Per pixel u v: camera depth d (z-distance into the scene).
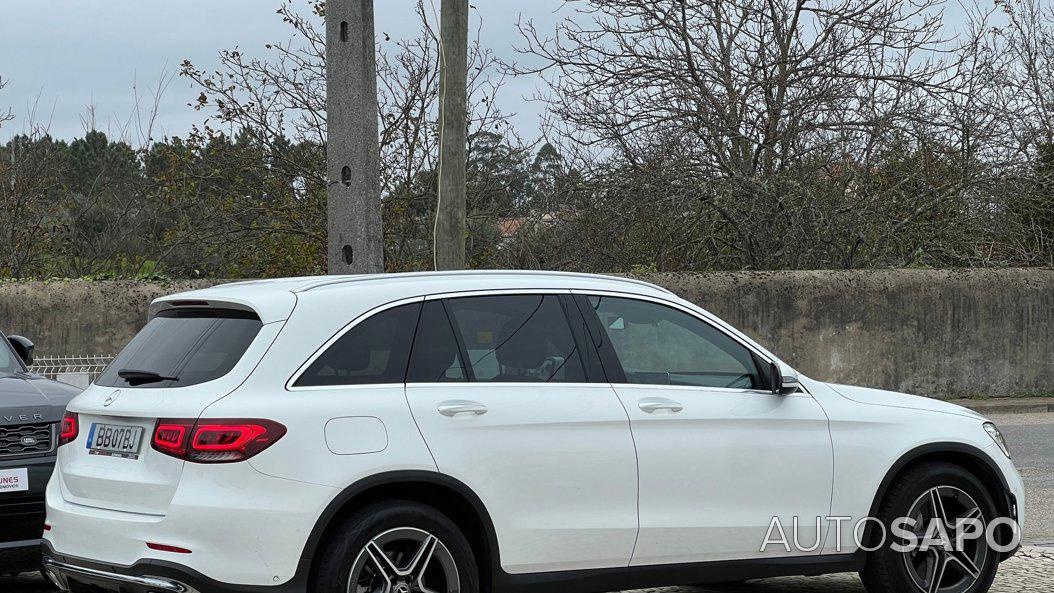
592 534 5.46
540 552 5.36
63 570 5.27
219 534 4.77
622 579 5.60
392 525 5.02
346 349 5.18
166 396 5.06
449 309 5.47
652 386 5.78
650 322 5.93
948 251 19.52
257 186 17.94
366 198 10.12
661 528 5.62
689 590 7.06
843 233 19.23
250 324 5.20
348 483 4.93
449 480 5.14
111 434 5.25
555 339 5.65
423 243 18.33
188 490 4.83
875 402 6.33
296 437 4.90
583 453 5.46
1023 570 7.35
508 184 18.66
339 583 4.91
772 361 6.08
